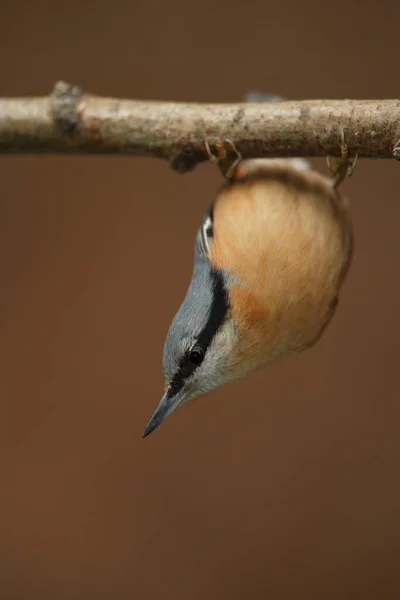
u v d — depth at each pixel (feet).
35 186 37.50
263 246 20.49
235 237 20.85
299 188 21.21
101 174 37.76
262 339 20.97
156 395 34.88
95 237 36.88
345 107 19.85
